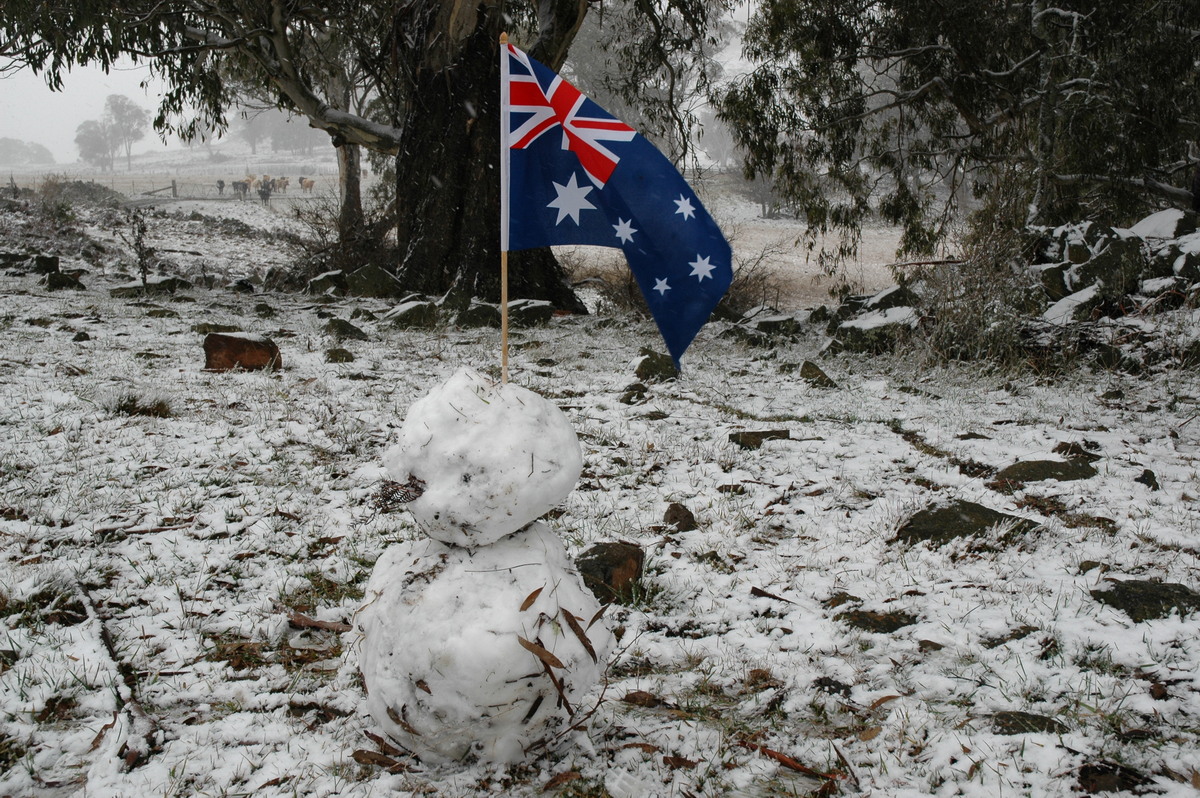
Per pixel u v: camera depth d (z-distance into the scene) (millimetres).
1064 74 19453
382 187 31328
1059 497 5914
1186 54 18109
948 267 11680
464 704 2781
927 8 18609
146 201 60000
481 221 17938
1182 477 6426
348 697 3443
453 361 10719
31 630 3752
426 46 17906
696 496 6020
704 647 3953
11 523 4898
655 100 23406
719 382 10031
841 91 21406
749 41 21531
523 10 21516
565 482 2953
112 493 5441
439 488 2832
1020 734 3211
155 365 9180
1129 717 3328
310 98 21828
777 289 23062
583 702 3434
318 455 6512
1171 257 12242
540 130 3543
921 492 6094
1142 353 10375
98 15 17188
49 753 3049
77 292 15695
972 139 22516
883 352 11844
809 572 4766
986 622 4105
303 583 4453
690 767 3082
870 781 3020
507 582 2854
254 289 20406
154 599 4203
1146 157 19094
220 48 20719
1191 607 4133
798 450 7129
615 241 3625
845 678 3682
